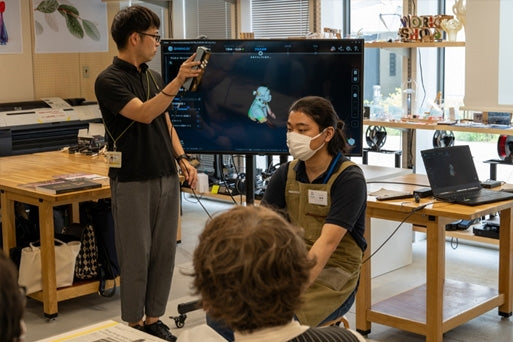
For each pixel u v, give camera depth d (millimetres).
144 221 3736
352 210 2861
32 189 4430
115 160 3654
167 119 3961
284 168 3129
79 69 7348
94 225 4727
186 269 5410
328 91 4168
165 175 3779
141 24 3617
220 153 4297
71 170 5098
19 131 6168
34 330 4316
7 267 1085
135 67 3703
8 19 6738
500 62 5066
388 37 6199
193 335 1757
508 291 4371
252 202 4375
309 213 3000
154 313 3924
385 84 6312
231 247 1329
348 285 3016
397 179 4508
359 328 4191
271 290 1316
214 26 7344
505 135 5297
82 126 6629
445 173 3977
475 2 5129
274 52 4156
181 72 3490
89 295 4977
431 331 3855
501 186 4281
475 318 4426
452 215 3623
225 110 4246
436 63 6188
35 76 7012
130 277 3773
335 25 6754
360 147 4195
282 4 6895
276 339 1360
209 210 7297
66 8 7160
